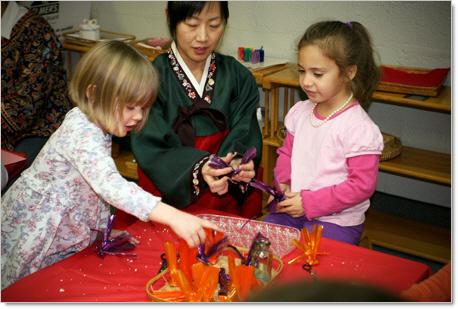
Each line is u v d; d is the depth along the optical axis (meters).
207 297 0.94
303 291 0.42
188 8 1.57
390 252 2.34
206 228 1.10
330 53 1.43
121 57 1.20
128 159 3.07
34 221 1.29
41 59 2.42
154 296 0.94
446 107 1.97
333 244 1.20
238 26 2.87
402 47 2.41
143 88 1.20
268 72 2.43
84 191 1.33
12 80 2.41
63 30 3.16
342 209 1.53
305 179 1.65
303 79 1.52
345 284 0.42
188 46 1.67
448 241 2.33
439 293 0.73
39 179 1.31
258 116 2.58
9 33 2.39
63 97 2.57
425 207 2.64
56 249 1.36
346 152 1.52
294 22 2.68
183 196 1.57
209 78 1.84
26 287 1.01
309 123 1.65
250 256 1.04
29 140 2.41
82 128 1.22
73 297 0.97
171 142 1.74
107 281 1.04
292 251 1.16
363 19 2.47
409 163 2.24
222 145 1.82
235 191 1.74
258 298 0.42
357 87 1.55
